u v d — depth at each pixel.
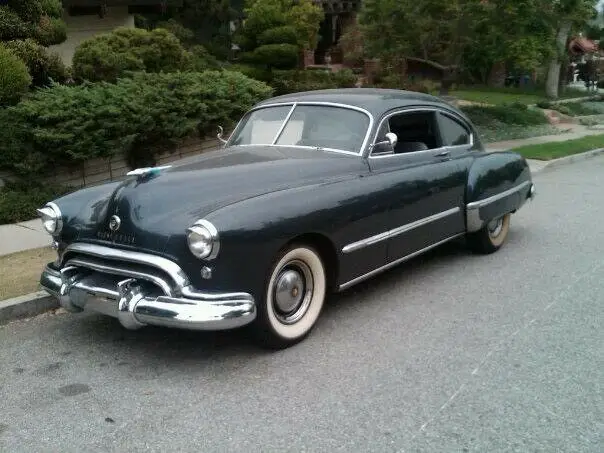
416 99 6.25
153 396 4.07
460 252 7.29
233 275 4.20
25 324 5.26
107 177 9.59
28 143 8.62
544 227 8.43
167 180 4.68
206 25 20.67
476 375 4.30
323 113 5.79
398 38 17.28
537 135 18.28
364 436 3.60
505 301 5.71
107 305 4.39
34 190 8.53
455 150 6.62
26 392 4.14
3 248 7.04
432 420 3.75
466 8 15.88
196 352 4.70
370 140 5.52
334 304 5.64
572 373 4.34
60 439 3.61
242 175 4.86
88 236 4.68
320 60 28.67
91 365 4.51
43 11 11.80
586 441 3.54
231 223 4.16
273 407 3.91
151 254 4.25
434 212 5.98
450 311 5.47
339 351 4.68
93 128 8.95
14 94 9.38
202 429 3.68
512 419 3.77
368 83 19.48
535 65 16.53
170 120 9.97
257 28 17.36
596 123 21.66
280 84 16.55
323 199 4.77
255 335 4.53
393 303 5.66
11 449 3.51
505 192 6.91
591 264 6.78
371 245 5.24
